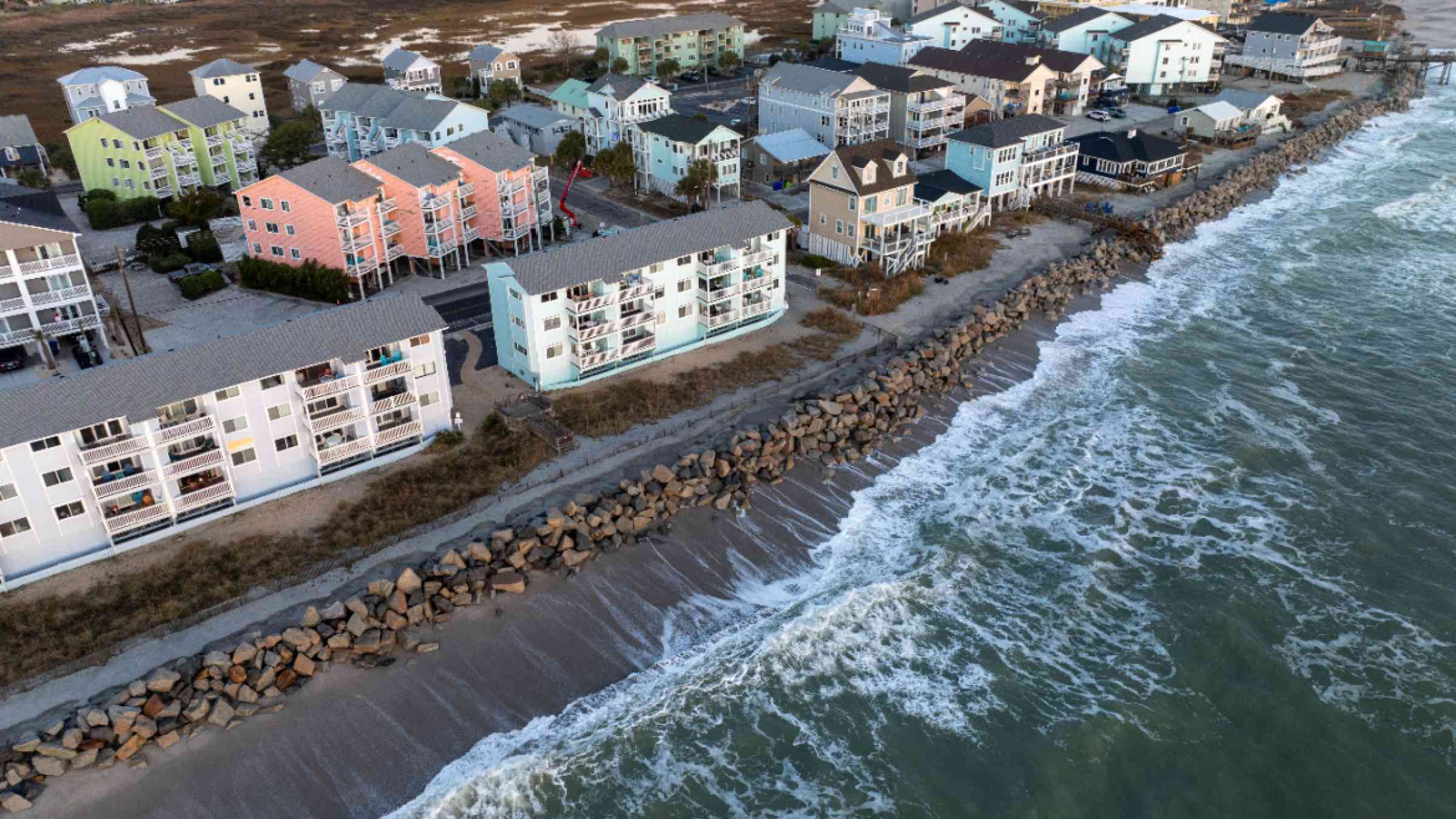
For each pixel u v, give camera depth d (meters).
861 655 46.41
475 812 38.28
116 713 39.34
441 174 85.81
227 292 83.62
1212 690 44.81
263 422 52.94
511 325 66.06
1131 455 62.19
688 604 49.31
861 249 86.62
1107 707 43.84
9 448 44.72
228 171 112.06
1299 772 40.91
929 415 66.44
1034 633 48.03
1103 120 145.25
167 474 49.38
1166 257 95.50
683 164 106.44
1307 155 130.12
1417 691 44.53
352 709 42.06
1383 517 56.16
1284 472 60.44
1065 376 71.88
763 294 75.62
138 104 128.25
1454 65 195.25
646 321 68.56
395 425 58.16
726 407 64.06
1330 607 49.62
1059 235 98.12
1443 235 100.75
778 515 55.75
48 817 36.97
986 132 100.94
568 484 55.78
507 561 49.28
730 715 43.03
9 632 43.97
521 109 132.62
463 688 43.50
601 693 43.91
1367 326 80.19
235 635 44.09
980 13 180.12
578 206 107.75
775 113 130.75
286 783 39.03
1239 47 187.50
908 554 53.19
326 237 80.44
